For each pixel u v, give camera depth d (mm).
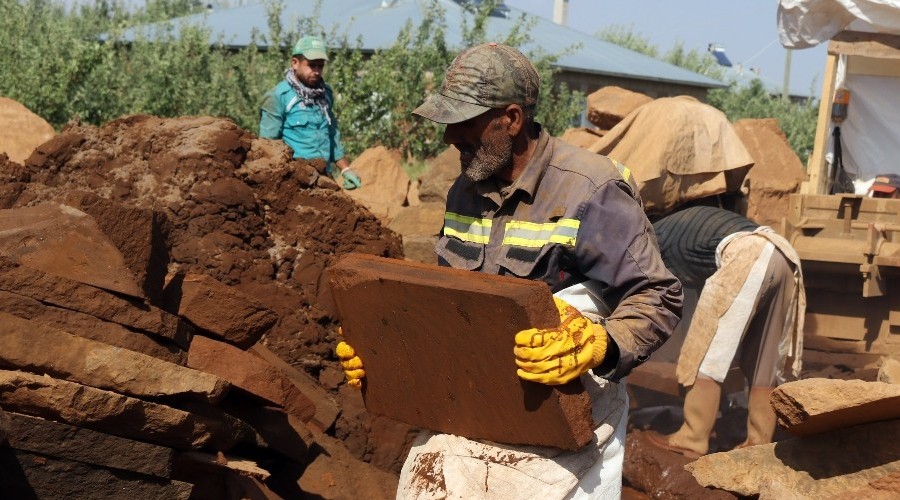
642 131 6461
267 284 5195
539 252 2854
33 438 3225
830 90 9617
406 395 3035
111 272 3490
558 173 2895
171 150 5312
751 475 3354
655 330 2779
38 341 3275
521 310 2533
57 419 3270
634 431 6090
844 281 7449
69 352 3326
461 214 3098
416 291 2754
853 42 9344
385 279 2830
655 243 2883
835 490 3176
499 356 2668
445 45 15336
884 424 3152
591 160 2895
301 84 7969
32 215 3570
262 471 3791
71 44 12766
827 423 3127
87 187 5238
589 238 2807
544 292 2561
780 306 5664
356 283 2943
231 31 22750
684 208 6434
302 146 8039
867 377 6812
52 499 3291
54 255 3443
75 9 21781
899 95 10328
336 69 14508
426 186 9781
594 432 2818
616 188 2824
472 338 2699
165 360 3611
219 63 14328
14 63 12227
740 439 6348
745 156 6344
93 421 3301
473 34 17062
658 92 25359
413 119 14695
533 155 2914
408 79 14852
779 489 3047
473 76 2838
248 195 5297
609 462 2898
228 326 3953
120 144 5441
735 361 6203
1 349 3207
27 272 3346
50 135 6918
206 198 5184
